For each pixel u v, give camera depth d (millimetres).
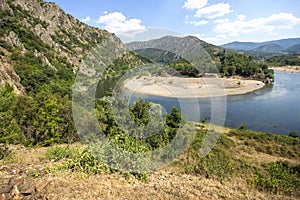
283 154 10195
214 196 3895
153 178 4262
